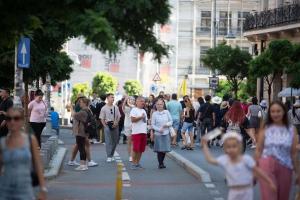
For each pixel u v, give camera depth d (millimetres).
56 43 36938
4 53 36125
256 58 62312
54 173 32281
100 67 147000
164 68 141875
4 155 15055
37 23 17312
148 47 17234
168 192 27891
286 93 61000
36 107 39312
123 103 55406
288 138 17859
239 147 15805
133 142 36625
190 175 33938
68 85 103875
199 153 46938
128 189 28656
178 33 141000
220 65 83062
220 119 51469
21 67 31906
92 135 36062
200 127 52375
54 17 17078
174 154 43344
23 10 16703
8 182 14977
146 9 16359
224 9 138875
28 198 15094
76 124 35938
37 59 37250
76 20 15562
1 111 31875
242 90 92125
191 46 141375
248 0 137375
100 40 15227
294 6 69312
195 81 141250
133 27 16969
